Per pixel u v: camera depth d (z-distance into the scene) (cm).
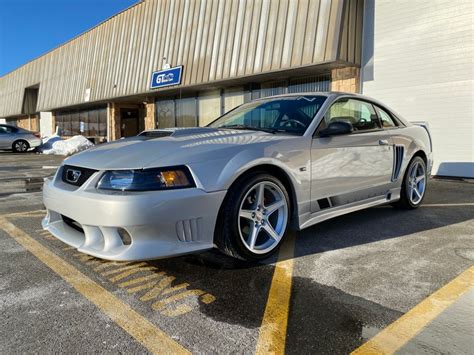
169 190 239
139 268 281
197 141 283
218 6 1078
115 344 185
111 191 242
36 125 2673
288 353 177
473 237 348
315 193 318
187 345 184
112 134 1706
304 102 366
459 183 679
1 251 320
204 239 252
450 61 719
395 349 179
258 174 278
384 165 398
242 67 977
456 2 705
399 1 780
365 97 405
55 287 249
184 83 1162
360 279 257
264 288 246
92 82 1689
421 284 248
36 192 631
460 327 197
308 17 834
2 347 182
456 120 720
